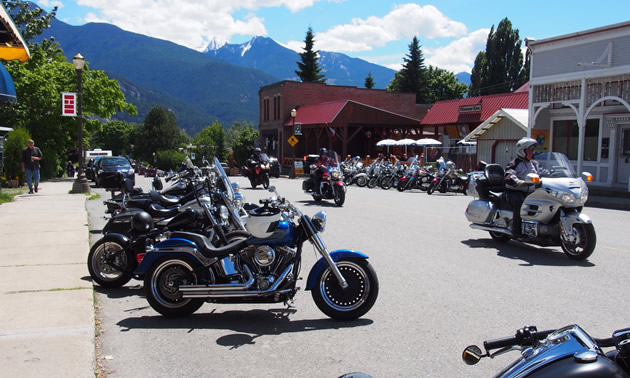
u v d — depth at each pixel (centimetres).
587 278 721
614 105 2202
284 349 473
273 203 544
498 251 910
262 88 5559
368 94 5450
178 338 504
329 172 1659
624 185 2164
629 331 222
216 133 11331
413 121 4259
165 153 7950
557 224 866
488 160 2959
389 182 2519
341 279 536
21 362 420
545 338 235
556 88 2303
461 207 1608
